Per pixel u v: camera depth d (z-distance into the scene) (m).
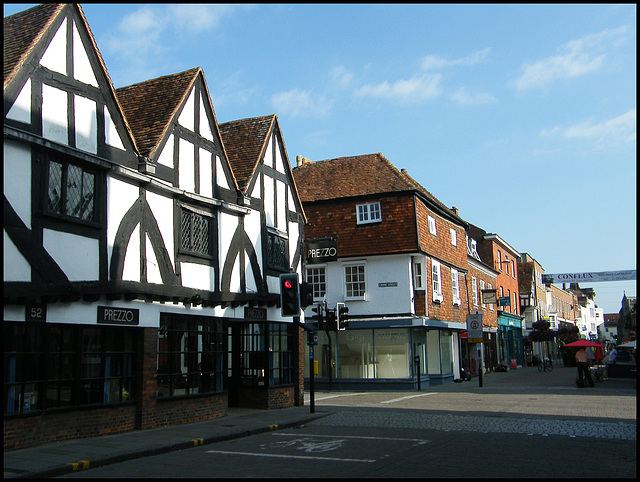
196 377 14.09
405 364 25.52
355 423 13.77
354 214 26.91
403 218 26.00
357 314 26.27
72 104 10.97
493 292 35.84
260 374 16.75
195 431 12.16
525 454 9.22
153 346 12.60
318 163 30.14
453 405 17.17
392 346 25.88
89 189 11.27
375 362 26.02
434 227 28.48
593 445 10.08
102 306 11.30
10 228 9.48
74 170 10.92
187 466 8.87
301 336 18.50
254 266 16.36
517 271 50.25
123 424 11.87
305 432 12.63
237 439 11.84
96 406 11.21
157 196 12.95
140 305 12.29
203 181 14.54
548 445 10.09
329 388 25.12
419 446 10.12
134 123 13.80
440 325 27.41
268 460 9.26
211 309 14.55
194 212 14.16
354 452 9.73
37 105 10.20
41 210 10.05
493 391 22.23
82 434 10.93
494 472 7.86
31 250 9.81
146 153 12.71
